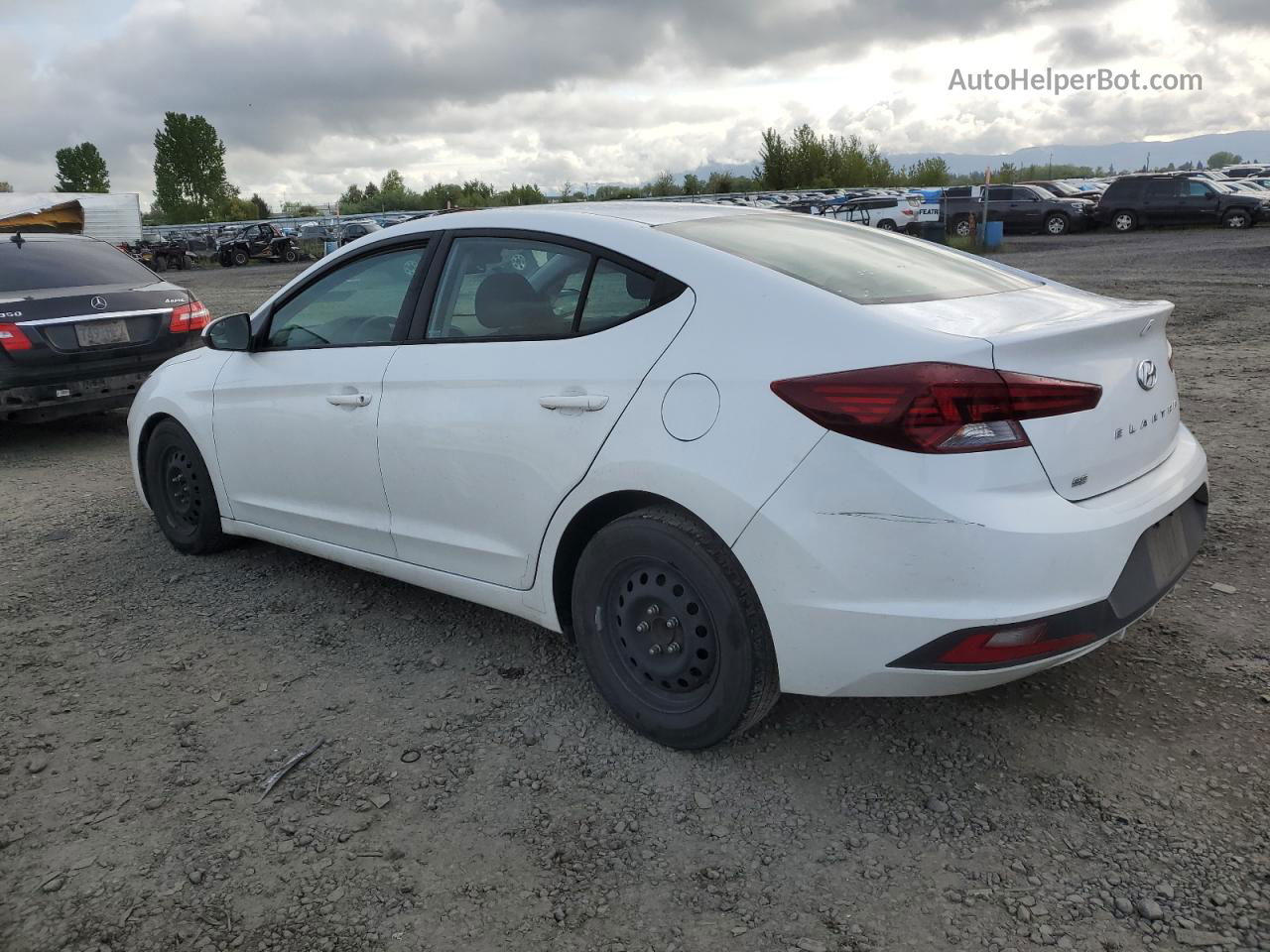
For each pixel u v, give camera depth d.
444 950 2.13
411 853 2.46
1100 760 2.71
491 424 3.04
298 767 2.86
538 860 2.42
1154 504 2.54
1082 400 2.38
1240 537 4.28
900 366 2.28
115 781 2.81
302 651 3.63
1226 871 2.26
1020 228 30.27
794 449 2.38
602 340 2.81
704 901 2.25
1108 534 2.37
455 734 3.01
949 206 30.78
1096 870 2.29
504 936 2.17
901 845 2.41
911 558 2.27
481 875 2.37
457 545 3.27
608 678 2.93
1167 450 2.81
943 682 2.37
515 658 3.50
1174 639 3.37
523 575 3.10
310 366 3.71
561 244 3.04
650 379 2.65
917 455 2.26
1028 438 2.29
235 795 2.73
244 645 3.70
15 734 3.08
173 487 4.65
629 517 2.73
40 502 5.81
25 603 4.17
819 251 2.98
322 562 4.53
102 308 7.05
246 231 37.59
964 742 2.83
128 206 32.31
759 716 2.68
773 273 2.65
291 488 3.91
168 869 2.42
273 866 2.42
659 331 2.70
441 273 3.36
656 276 2.77
